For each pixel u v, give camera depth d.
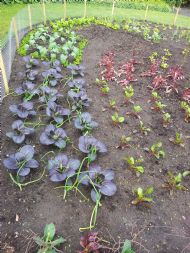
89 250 0.83
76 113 1.47
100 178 1.04
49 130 1.23
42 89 1.52
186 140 1.38
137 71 1.98
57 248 0.87
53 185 1.06
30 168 1.12
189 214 1.02
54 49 2.05
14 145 1.23
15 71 1.83
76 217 0.96
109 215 0.98
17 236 0.89
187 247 0.91
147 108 1.58
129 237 0.92
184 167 1.22
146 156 1.25
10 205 0.98
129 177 1.13
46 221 0.94
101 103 1.58
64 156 1.10
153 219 0.98
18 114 1.33
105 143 1.29
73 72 1.79
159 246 0.90
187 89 1.69
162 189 1.10
